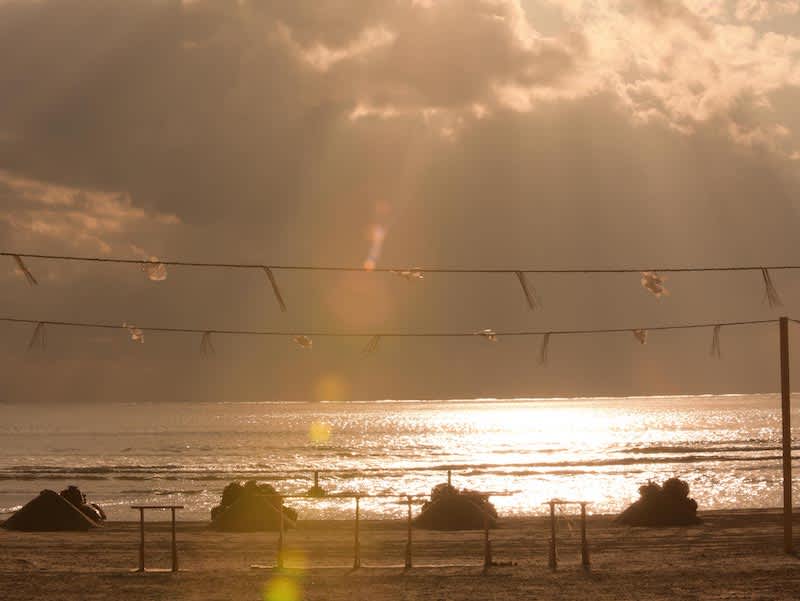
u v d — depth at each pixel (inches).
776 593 731.4
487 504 1418.6
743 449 3838.6
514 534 1221.7
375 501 1919.3
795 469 2723.9
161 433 6688.0
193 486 2529.5
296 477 2773.1
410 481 2564.0
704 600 704.4
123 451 4367.6
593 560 932.0
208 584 783.7
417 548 1074.7
